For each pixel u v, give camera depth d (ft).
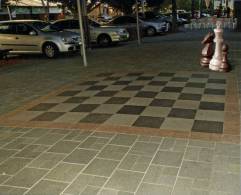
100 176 14.11
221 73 31.58
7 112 23.53
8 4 96.17
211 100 23.39
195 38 69.41
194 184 13.17
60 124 20.33
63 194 13.00
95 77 33.22
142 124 19.51
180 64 37.29
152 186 13.19
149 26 82.53
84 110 22.68
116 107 22.86
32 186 13.65
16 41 52.31
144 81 29.84
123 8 104.58
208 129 18.35
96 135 18.29
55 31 52.90
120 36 64.64
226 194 12.46
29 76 36.04
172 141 17.03
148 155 15.69
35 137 18.57
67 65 42.01
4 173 14.76
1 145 17.75
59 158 15.89
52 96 26.94
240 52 44.45
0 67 43.01
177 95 24.93
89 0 96.27
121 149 16.44
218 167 14.34
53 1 95.45
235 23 87.35
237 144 16.40
